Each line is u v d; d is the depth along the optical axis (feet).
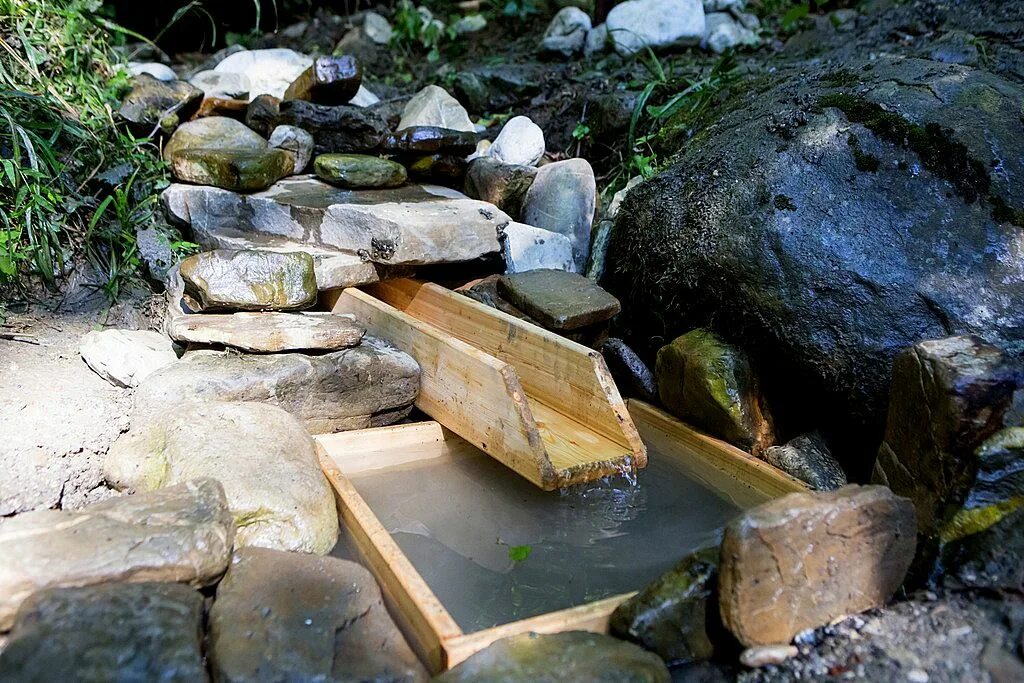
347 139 14.44
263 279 11.18
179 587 7.59
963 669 7.14
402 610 8.11
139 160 13.74
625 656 7.30
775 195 11.35
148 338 11.99
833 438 10.97
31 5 13.89
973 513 8.22
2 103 12.76
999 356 8.59
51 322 12.26
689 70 17.20
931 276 10.32
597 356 10.32
